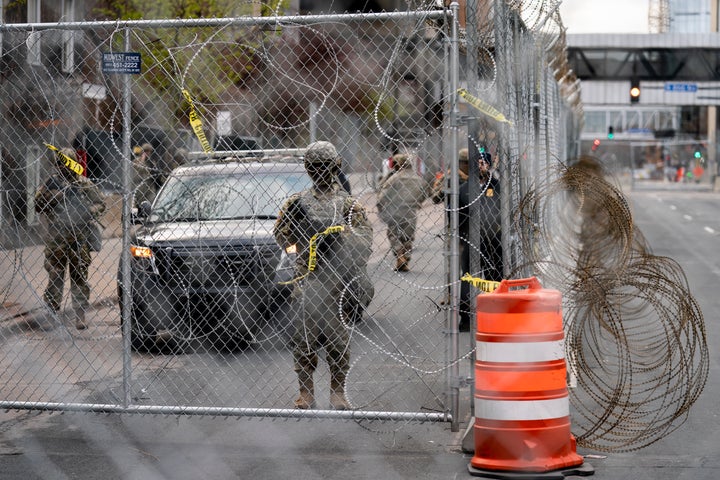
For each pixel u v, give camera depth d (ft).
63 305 154.51
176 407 92.63
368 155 106.22
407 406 99.50
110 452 86.28
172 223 130.82
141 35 118.42
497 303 78.07
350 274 94.73
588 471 77.77
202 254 117.19
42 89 115.85
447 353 91.76
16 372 119.03
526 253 94.63
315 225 95.04
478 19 90.63
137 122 132.98
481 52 91.71
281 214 96.32
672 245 304.09
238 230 125.08
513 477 76.89
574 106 369.50
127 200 94.32
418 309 140.56
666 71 607.78
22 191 128.88
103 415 98.48
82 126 132.77
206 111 113.91
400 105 96.43
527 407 77.20
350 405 94.22
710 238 333.01
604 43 608.19
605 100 612.29
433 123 94.84
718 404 101.14
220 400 104.37
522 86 106.01
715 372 116.78
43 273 164.96
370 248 95.86
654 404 101.24
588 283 94.17
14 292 144.77
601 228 123.75
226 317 115.65
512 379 77.41
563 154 269.44
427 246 108.27
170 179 135.95
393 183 109.60
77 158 136.26
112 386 111.45
